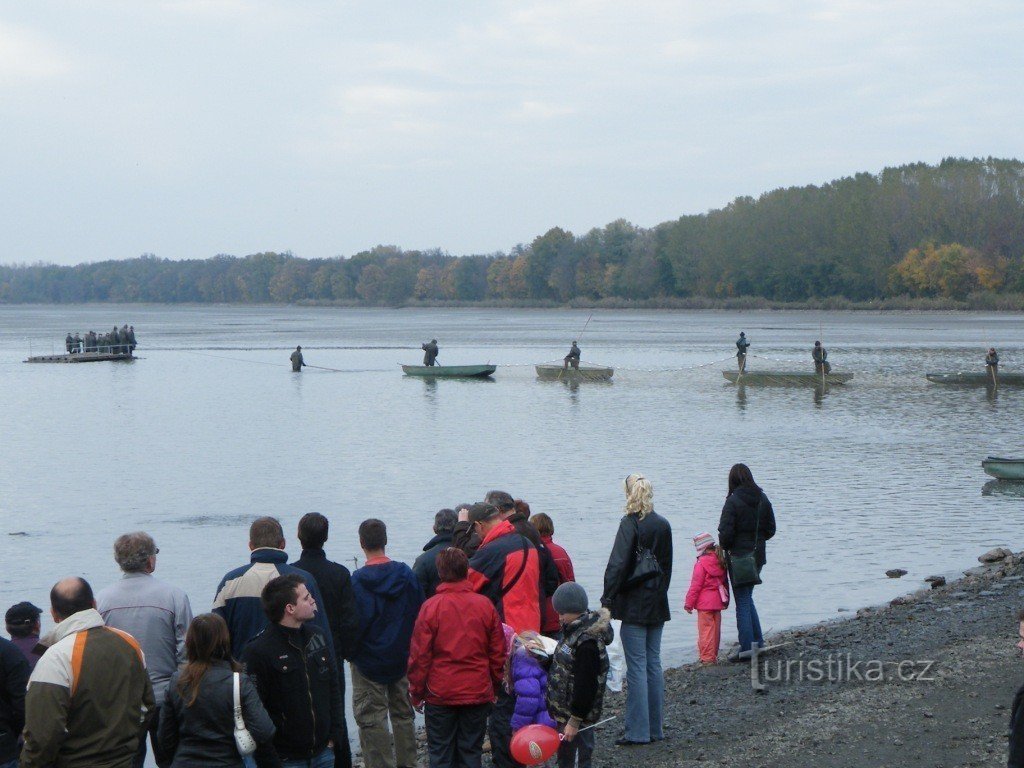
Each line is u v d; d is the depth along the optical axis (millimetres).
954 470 32250
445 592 8781
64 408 52875
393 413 50406
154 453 38062
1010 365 74875
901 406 50812
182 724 7129
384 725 9766
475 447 38844
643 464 34281
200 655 7156
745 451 36906
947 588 17719
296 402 55531
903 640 13688
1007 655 12500
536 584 9422
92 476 33312
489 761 10422
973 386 60125
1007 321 151125
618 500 28078
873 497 27938
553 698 8578
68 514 27438
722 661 13352
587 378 68125
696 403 53781
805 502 27266
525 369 76438
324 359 90062
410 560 21891
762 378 63625
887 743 9562
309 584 8375
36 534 25094
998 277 177500
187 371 76875
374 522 9797
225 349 104625
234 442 40719
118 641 7188
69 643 7000
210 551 23188
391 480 32000
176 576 21078
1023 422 44156
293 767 7652
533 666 8961
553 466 34156
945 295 180250
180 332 150625
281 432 43594
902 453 36000
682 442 39469
